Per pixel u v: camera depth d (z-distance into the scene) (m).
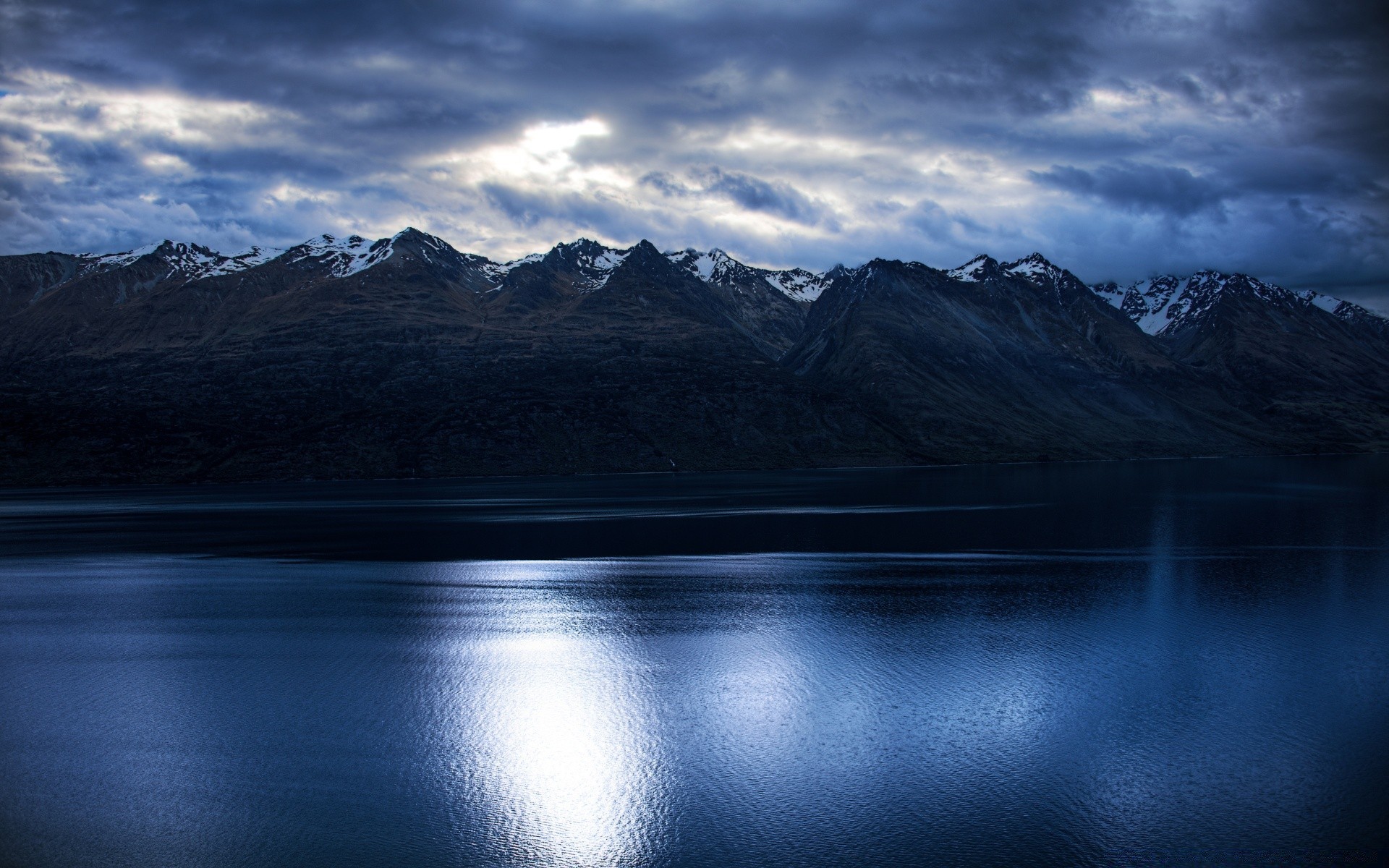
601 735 42.12
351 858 32.09
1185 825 33.56
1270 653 52.91
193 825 34.38
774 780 37.59
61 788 37.41
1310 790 36.12
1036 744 40.56
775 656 53.22
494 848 32.72
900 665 51.34
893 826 33.72
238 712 45.16
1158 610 63.41
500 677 50.19
